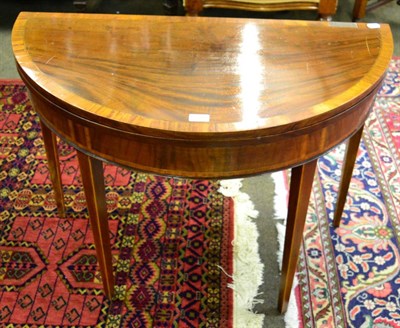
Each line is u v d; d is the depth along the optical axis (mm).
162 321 1244
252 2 1775
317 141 929
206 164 902
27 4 2512
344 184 1357
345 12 2482
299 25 1178
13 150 1733
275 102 922
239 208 1529
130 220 1494
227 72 1010
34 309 1268
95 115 879
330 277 1347
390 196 1578
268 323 1243
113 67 1018
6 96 1959
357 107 953
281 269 1273
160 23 1177
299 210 1043
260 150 891
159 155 897
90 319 1249
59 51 1060
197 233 1456
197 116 881
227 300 1289
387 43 1105
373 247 1426
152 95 938
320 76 995
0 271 1355
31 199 1561
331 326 1239
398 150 1743
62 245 1422
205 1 1801
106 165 1671
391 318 1257
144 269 1362
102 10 2479
